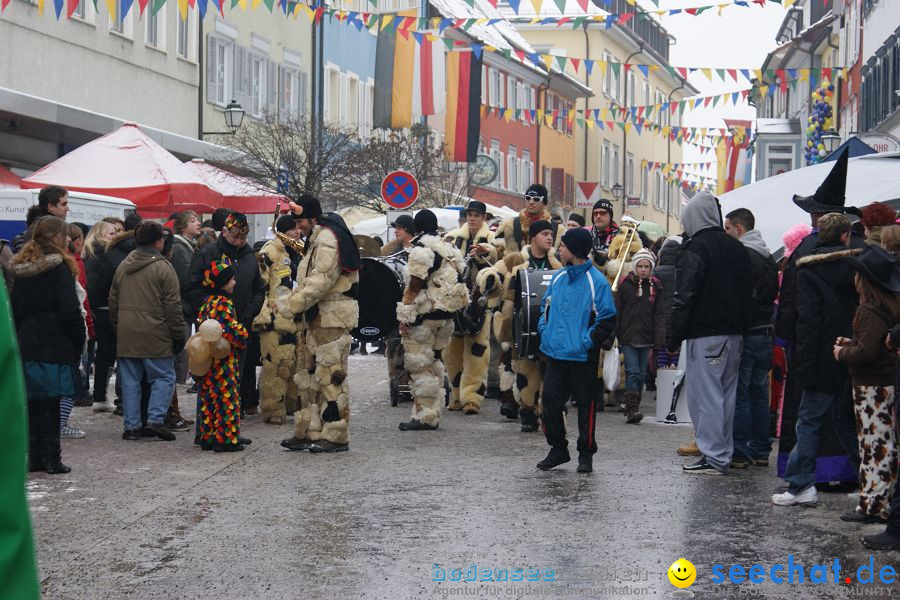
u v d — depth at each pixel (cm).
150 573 778
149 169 2230
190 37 4088
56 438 1162
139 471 1180
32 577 263
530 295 1362
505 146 7306
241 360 1485
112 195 2191
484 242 1817
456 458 1288
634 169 10625
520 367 1499
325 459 1270
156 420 1398
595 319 1173
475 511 989
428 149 4241
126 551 838
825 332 999
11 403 262
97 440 1402
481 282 1625
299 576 771
